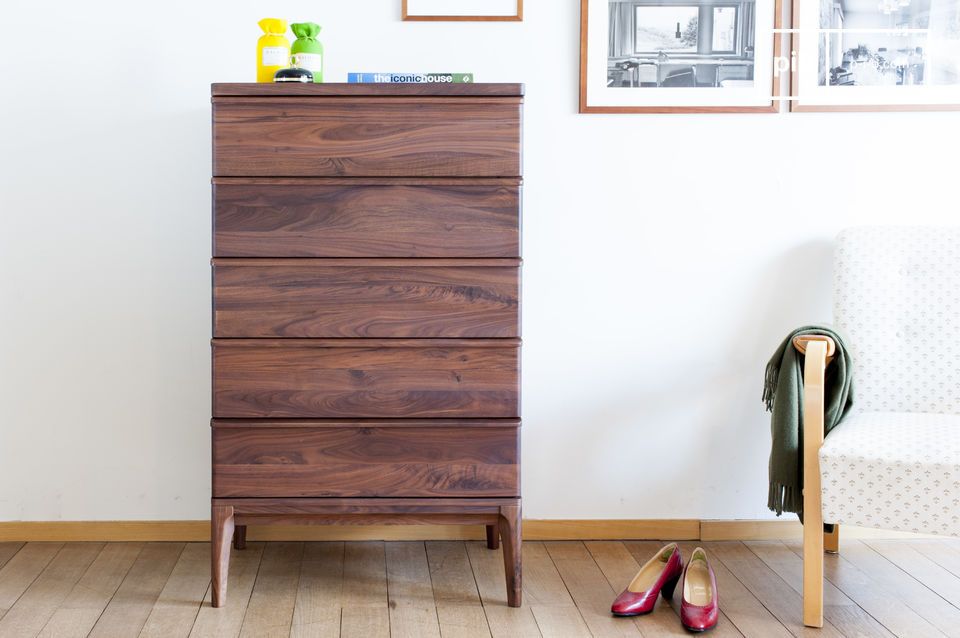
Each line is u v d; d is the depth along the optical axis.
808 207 2.52
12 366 2.47
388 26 2.44
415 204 2.03
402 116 2.01
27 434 2.48
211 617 2.00
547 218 2.50
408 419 2.06
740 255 2.53
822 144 2.51
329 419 2.05
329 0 2.43
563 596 2.15
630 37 2.46
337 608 2.06
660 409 2.55
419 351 2.05
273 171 2.01
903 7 2.49
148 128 2.43
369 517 2.08
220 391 2.04
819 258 2.53
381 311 2.04
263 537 2.52
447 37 2.45
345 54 2.44
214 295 2.03
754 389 2.56
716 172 2.51
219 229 2.02
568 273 2.52
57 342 2.47
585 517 2.57
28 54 2.40
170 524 2.51
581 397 2.54
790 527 2.57
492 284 2.04
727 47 2.48
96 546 2.47
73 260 2.45
